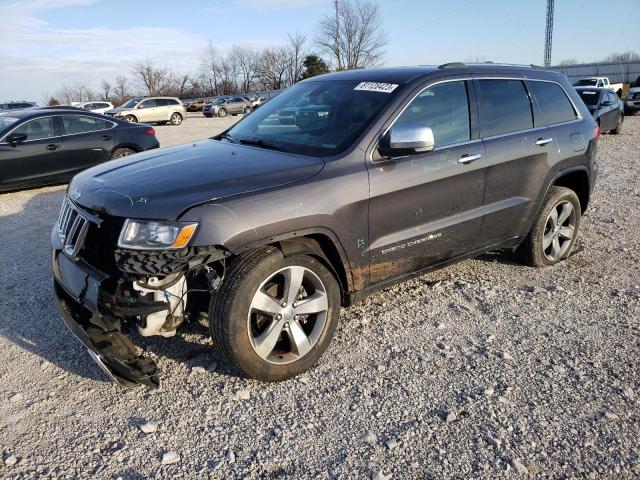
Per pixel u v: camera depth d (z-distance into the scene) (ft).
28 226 22.76
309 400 10.00
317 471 8.30
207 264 9.70
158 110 99.09
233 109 129.29
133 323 9.75
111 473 8.30
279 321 10.30
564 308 13.70
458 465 8.38
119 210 9.36
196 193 9.51
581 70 171.53
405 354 11.51
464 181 12.85
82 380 10.77
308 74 208.44
